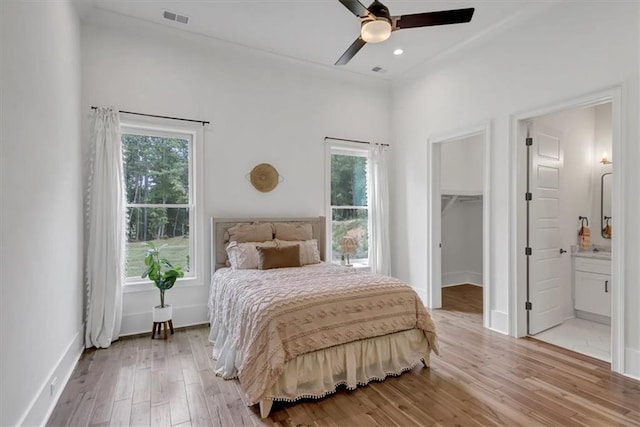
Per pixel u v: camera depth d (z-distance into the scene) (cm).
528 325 361
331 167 501
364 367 257
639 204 260
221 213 413
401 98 519
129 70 364
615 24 273
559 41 312
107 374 270
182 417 212
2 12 160
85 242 338
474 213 626
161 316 348
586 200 436
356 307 256
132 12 338
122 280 357
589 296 402
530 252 360
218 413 217
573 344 334
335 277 306
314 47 410
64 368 254
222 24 361
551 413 215
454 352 315
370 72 482
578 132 425
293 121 462
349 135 507
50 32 234
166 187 390
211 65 409
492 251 378
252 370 222
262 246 372
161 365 287
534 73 334
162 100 380
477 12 335
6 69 164
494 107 376
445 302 500
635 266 262
